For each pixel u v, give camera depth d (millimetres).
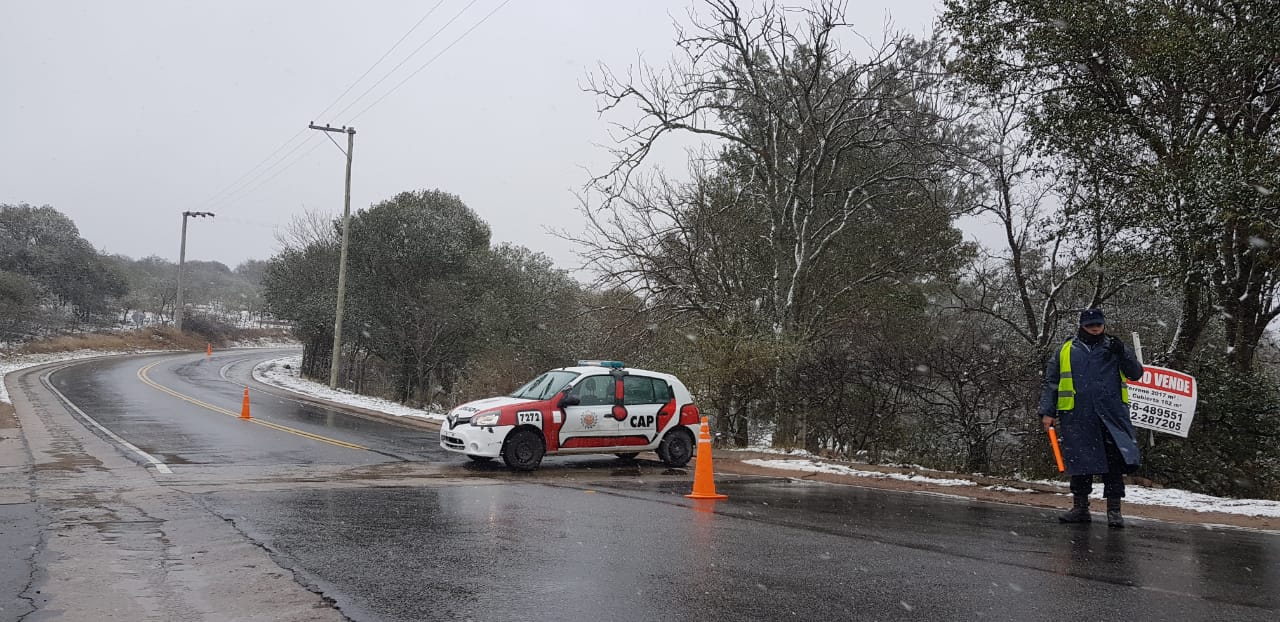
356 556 6242
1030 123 16984
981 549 6824
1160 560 6473
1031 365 14078
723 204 22906
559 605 4965
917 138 21562
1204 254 14297
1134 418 11781
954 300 25391
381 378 50781
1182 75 14578
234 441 16078
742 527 7734
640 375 13828
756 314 19906
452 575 5684
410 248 45031
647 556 6363
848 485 11820
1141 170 14742
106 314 78375
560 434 12930
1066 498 10430
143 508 8297
